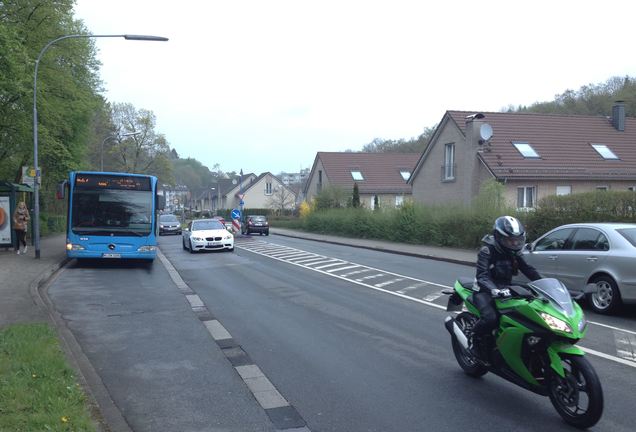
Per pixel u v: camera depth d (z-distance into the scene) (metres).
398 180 57.38
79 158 34.81
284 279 14.93
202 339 8.09
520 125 33.25
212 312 10.17
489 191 24.42
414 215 28.27
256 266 18.42
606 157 31.97
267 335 8.32
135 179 17.66
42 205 35.12
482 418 5.07
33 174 20.14
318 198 46.56
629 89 50.34
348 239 33.28
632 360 6.91
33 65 21.25
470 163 30.72
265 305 10.89
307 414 5.20
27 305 9.88
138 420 5.06
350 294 12.24
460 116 33.19
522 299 5.16
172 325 9.03
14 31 19.06
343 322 9.24
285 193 79.69
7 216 21.12
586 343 7.76
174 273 16.38
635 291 9.21
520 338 5.05
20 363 5.95
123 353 7.32
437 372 6.47
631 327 8.80
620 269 9.43
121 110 64.06
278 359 7.03
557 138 32.84
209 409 5.33
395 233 29.69
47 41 24.05
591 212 16.92
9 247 21.69
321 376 6.34
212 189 117.81
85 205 17.27
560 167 30.36
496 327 5.43
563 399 4.93
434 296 11.90
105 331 8.60
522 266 5.60
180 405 5.43
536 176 29.44
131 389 5.91
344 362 6.89
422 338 8.11
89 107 29.80
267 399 5.59
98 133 61.66
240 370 6.57
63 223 39.25
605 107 50.12
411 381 6.14
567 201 17.89
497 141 31.55
